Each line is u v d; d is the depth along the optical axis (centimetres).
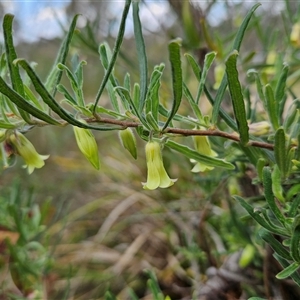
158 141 14
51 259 26
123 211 41
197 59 28
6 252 25
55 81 14
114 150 49
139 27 13
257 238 19
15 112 13
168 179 14
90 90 59
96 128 12
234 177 22
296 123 15
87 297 31
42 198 43
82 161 48
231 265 24
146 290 30
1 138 14
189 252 27
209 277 24
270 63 24
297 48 23
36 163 15
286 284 19
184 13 25
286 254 13
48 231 30
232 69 11
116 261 35
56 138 53
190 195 34
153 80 13
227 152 18
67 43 13
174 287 28
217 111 14
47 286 27
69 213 44
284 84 16
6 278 26
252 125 17
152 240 36
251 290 21
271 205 13
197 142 15
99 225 42
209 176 24
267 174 13
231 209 22
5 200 28
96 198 47
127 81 14
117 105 14
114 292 31
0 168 25
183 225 32
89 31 27
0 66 13
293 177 17
